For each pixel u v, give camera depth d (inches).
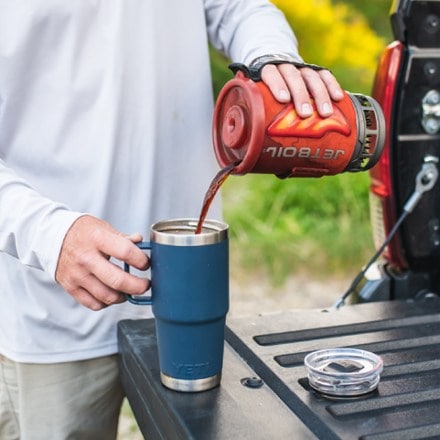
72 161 60.7
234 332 53.7
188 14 64.1
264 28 62.4
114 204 62.4
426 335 53.0
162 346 44.4
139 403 51.2
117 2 60.0
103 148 60.8
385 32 229.0
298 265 178.5
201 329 43.3
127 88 61.1
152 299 43.8
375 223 68.4
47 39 58.7
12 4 57.6
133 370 52.3
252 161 45.6
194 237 41.4
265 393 44.4
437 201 64.9
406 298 67.6
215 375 44.8
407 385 44.8
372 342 51.8
